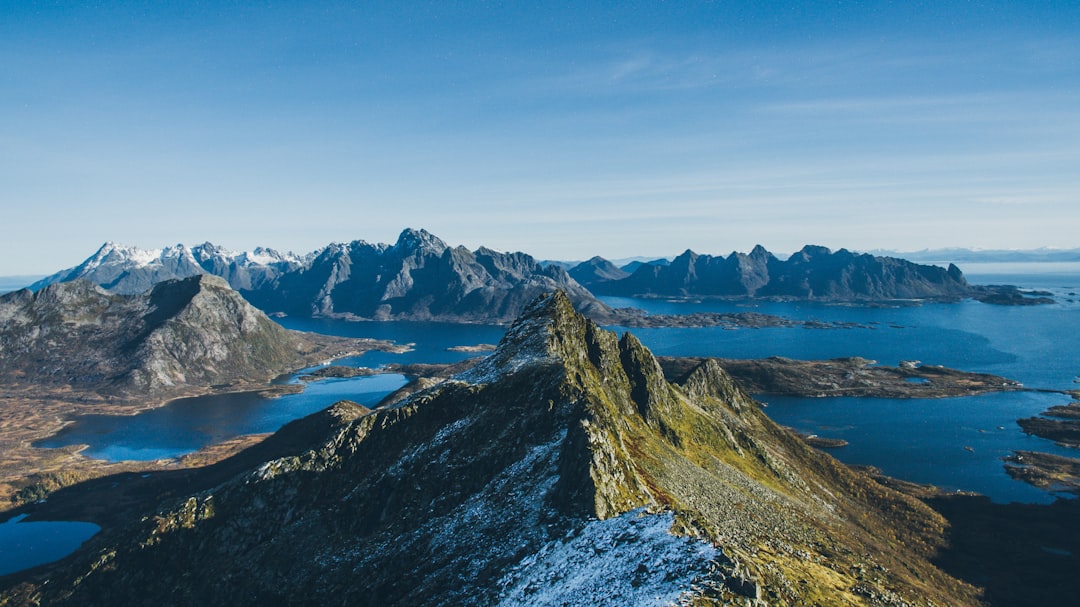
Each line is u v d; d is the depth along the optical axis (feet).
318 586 312.71
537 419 357.00
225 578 343.46
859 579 279.49
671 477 335.26
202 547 369.50
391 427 411.13
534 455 325.42
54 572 421.18
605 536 230.27
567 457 284.00
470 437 373.81
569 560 223.71
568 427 337.52
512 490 303.68
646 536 219.61
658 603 173.88
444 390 426.92
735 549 214.90
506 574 237.04
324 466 396.37
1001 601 360.28
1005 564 413.39
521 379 407.64
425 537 306.35
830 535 363.15
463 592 243.60
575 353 465.06
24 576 431.02
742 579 183.21
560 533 247.09
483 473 339.57
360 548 328.49
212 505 391.04
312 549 343.87
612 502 257.34
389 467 377.91
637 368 494.59
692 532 216.54
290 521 371.15
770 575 207.62
